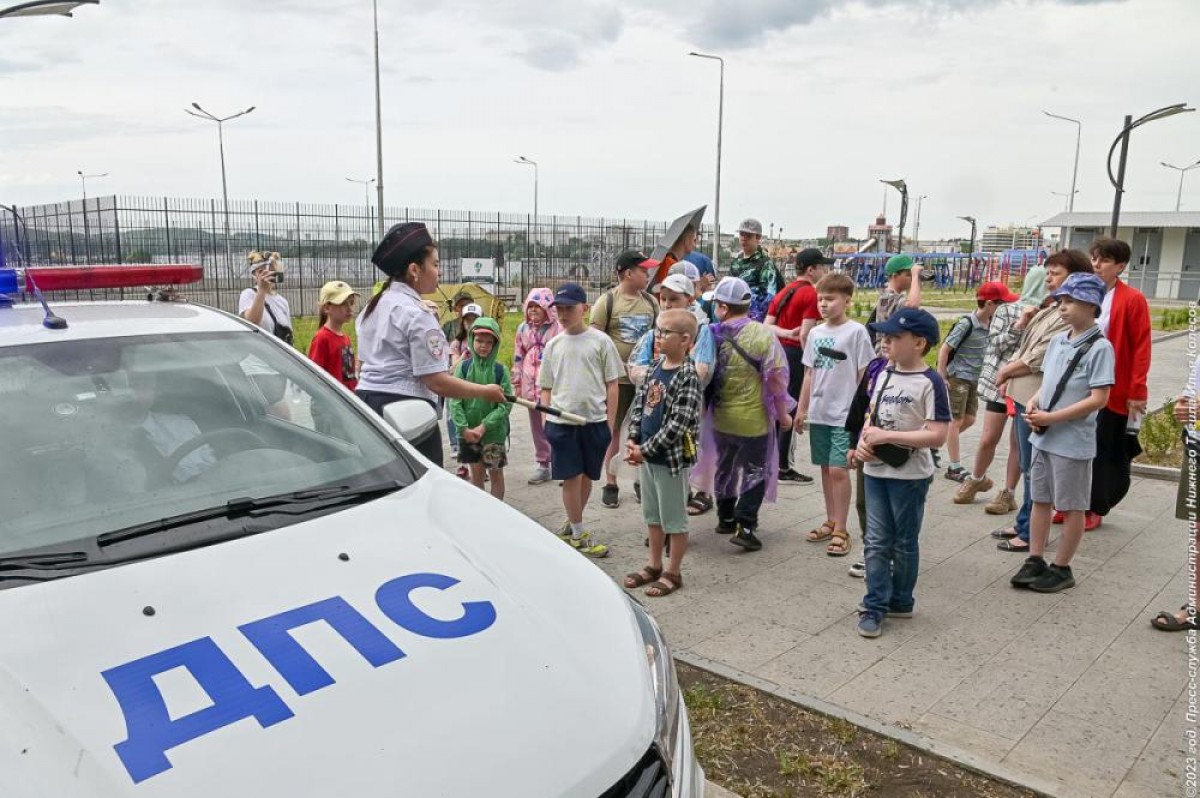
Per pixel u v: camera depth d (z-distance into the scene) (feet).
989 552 17.87
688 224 25.21
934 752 10.63
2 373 8.41
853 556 17.75
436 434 14.26
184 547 7.04
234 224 87.45
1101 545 18.30
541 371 17.60
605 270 116.47
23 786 4.74
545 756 5.41
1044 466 15.44
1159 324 76.89
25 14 36.19
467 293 24.91
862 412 15.10
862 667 12.94
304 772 4.94
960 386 22.66
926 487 14.06
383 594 6.63
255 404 9.15
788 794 9.96
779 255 141.79
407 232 13.93
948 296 132.46
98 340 9.21
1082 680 12.50
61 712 5.23
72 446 7.95
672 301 17.57
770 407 17.62
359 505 8.00
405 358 14.03
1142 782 10.02
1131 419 16.46
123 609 6.16
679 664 13.10
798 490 22.88
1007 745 10.83
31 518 7.22
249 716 5.30
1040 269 20.15
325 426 9.23
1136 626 14.30
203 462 8.24
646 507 15.80
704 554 17.93
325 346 18.38
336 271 94.12
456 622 6.40
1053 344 15.26
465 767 5.17
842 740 11.03
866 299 118.83
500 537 7.91
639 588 16.06
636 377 18.10
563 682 6.07
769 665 13.02
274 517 7.62
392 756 5.13
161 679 5.53
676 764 6.40
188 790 4.77
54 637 5.85
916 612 14.93
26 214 91.66
